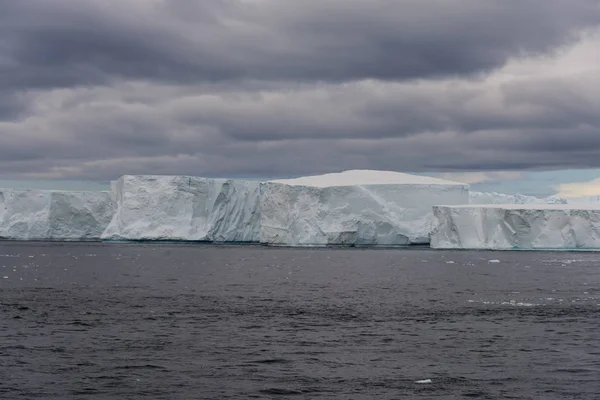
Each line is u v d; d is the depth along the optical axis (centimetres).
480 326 4625
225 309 5509
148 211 17250
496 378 3184
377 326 4631
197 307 5631
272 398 2877
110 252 16000
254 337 4178
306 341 4056
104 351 3728
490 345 3941
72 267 10838
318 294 6838
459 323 4766
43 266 10981
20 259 12875
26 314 5094
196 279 8725
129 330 4400
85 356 3597
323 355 3662
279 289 7381
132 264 11775
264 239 16112
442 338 4162
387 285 7906
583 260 12694
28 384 3048
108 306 5631
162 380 3136
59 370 3297
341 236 15138
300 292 7044
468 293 6925
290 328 4531
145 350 3759
